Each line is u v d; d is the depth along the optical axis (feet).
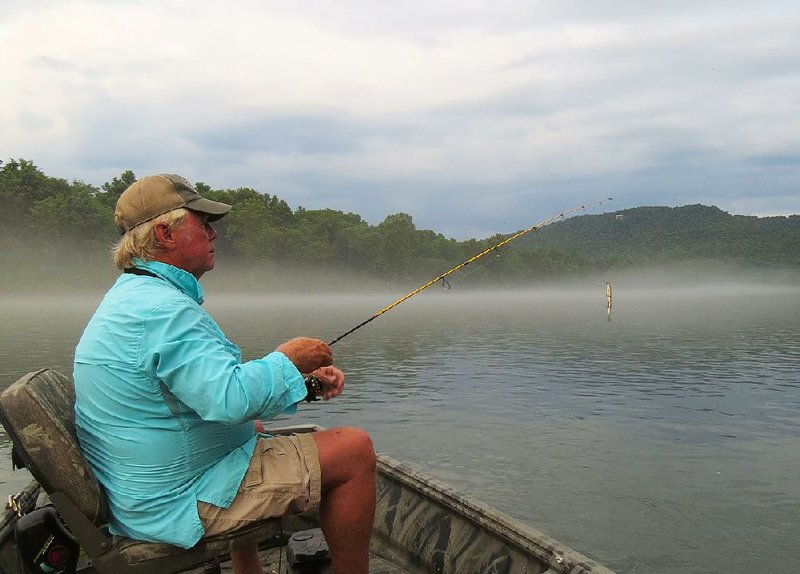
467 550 10.82
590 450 41.63
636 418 50.96
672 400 58.80
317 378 7.98
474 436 44.75
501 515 10.50
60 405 7.22
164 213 7.41
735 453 41.42
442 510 11.81
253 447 7.41
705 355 96.43
